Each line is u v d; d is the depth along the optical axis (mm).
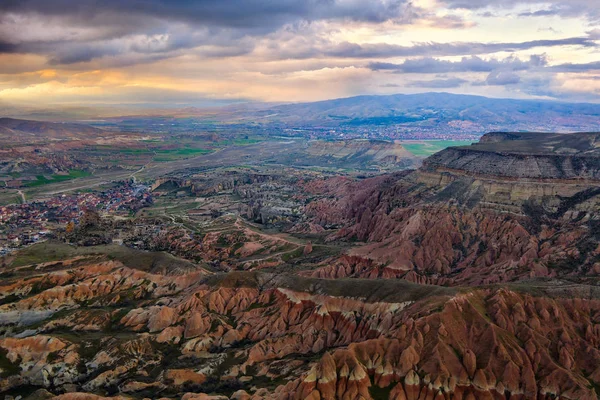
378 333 109750
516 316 102625
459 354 93375
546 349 96438
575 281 129625
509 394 88625
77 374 112500
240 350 117312
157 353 118750
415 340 94562
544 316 103875
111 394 106188
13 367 114188
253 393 98938
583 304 107750
